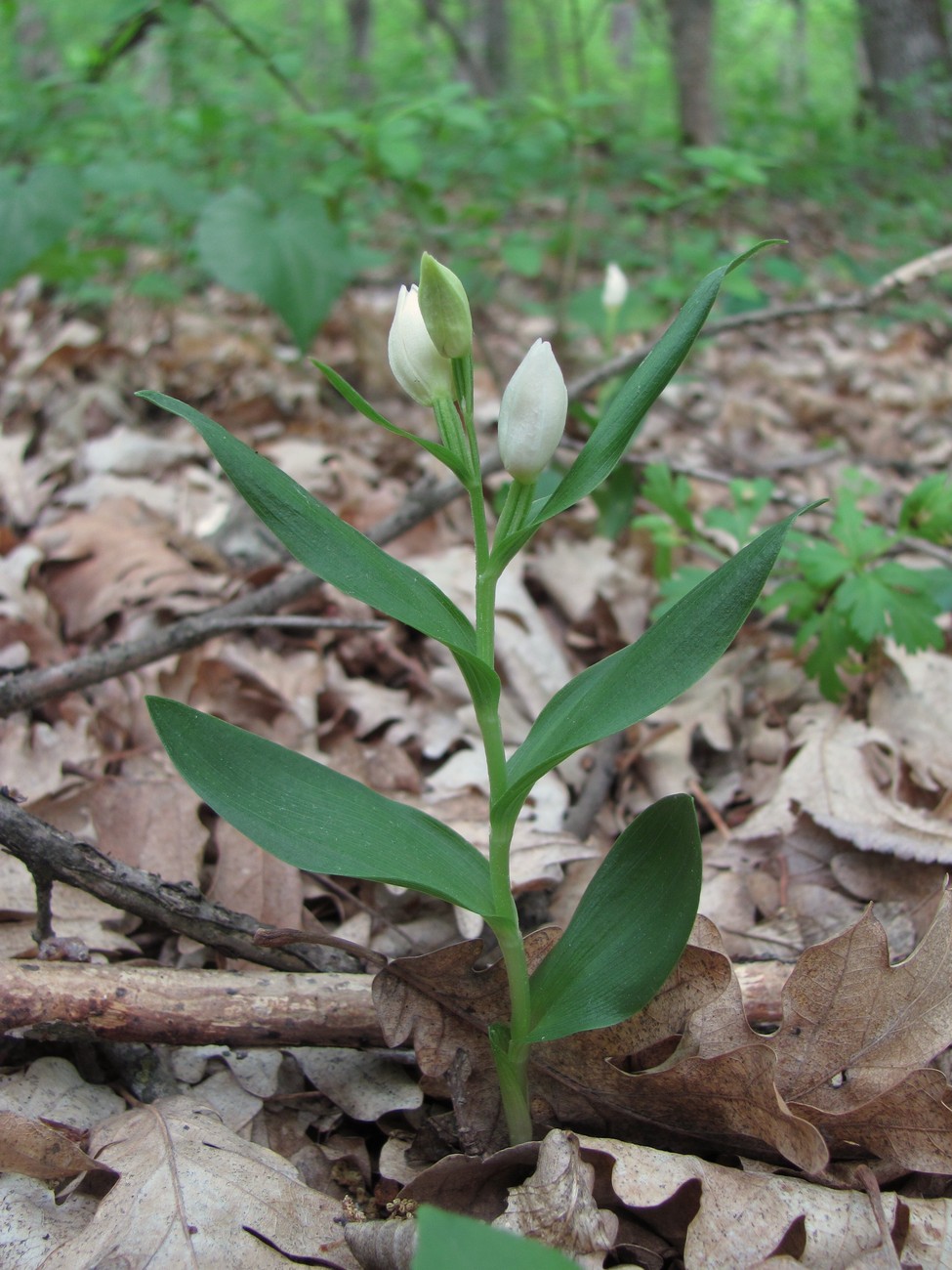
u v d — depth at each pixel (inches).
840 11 103.1
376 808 9.4
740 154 25.5
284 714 16.6
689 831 9.0
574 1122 10.1
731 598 8.5
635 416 8.7
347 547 8.9
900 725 16.6
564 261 35.1
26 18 49.7
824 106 85.1
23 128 36.6
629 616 20.1
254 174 29.7
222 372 28.5
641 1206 8.8
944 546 17.1
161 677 16.5
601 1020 9.0
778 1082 9.9
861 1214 9.1
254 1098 10.6
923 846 13.5
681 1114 9.8
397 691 18.0
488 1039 9.9
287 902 12.9
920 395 37.6
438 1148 10.2
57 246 27.5
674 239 35.9
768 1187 9.2
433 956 9.9
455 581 19.8
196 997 10.1
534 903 13.3
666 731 16.8
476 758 16.3
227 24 26.5
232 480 8.6
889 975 9.9
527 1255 6.3
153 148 36.7
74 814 14.2
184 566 19.6
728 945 12.8
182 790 14.4
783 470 28.1
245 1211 9.1
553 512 8.7
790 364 39.1
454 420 9.0
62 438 24.5
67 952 10.5
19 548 18.7
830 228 58.2
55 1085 10.2
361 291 36.9
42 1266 8.6
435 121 25.6
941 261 20.4
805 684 18.4
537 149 33.2
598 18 31.4
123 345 29.4
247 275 23.3
